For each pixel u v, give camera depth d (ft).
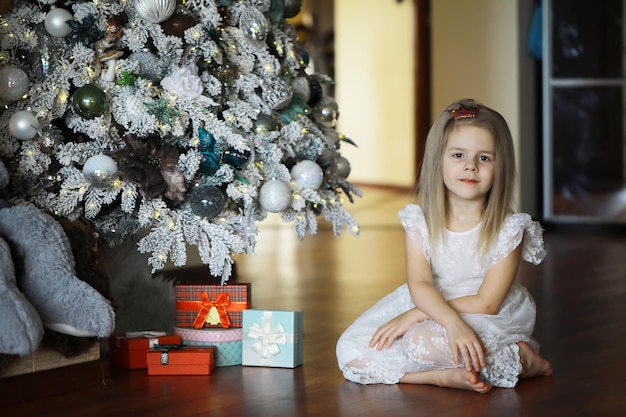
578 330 9.55
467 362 7.05
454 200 7.70
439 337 7.23
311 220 8.95
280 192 8.48
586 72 18.94
